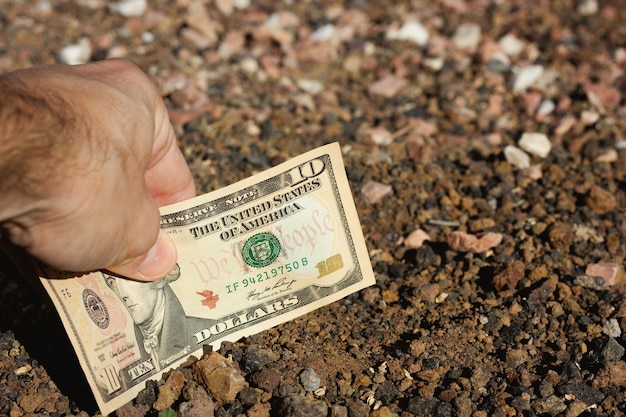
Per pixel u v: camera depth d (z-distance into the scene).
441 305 0.61
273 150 0.75
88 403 0.56
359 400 0.55
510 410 0.55
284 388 0.55
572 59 0.85
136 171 0.51
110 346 0.55
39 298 0.62
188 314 0.57
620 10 0.91
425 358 0.57
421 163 0.73
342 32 0.88
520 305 0.60
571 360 0.57
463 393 0.55
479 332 0.59
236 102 0.80
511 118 0.79
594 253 0.64
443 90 0.81
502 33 0.88
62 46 0.87
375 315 0.61
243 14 0.91
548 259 0.64
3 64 0.85
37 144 0.48
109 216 0.50
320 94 0.82
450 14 0.91
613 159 0.73
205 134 0.76
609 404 0.55
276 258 0.59
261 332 0.59
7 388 0.56
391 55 0.86
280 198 0.58
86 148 0.49
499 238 0.65
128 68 0.54
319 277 0.59
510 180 0.71
